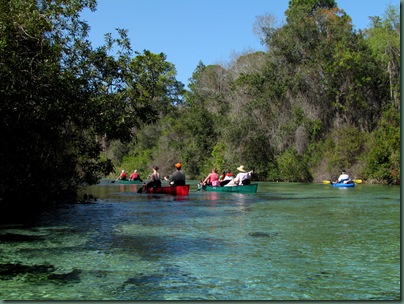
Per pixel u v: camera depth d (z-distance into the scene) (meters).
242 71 48.59
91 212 13.61
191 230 9.92
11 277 6.12
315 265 6.75
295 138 39.09
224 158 42.53
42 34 11.99
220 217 12.20
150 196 20.31
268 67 42.34
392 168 31.61
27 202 14.48
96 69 13.73
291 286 5.73
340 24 40.31
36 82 11.74
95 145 17.73
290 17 42.31
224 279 6.04
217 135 48.34
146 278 6.09
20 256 7.32
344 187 27.84
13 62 10.57
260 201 17.36
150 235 9.30
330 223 10.97
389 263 6.86
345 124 37.44
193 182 39.81
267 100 41.22
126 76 14.30
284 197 19.38
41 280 6.00
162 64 15.05
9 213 13.34
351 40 37.94
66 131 16.62
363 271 6.41
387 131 33.47
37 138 13.73
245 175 23.12
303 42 40.94
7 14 11.07
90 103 13.34
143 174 53.47
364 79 36.22
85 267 6.63
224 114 49.47
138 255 7.42
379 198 18.72
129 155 61.03
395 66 34.84
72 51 13.23
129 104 14.75
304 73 39.72
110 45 13.98
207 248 7.96
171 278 6.08
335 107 39.16
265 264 6.79
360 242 8.46
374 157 32.62
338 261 6.98
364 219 11.67
